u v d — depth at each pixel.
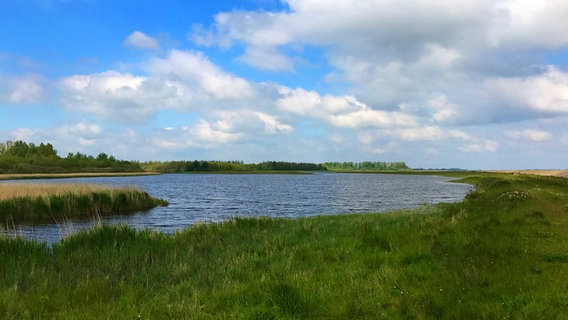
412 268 8.84
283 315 6.23
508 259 9.11
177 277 8.84
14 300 6.55
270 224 17.17
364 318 6.11
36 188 31.80
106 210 33.72
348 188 77.12
